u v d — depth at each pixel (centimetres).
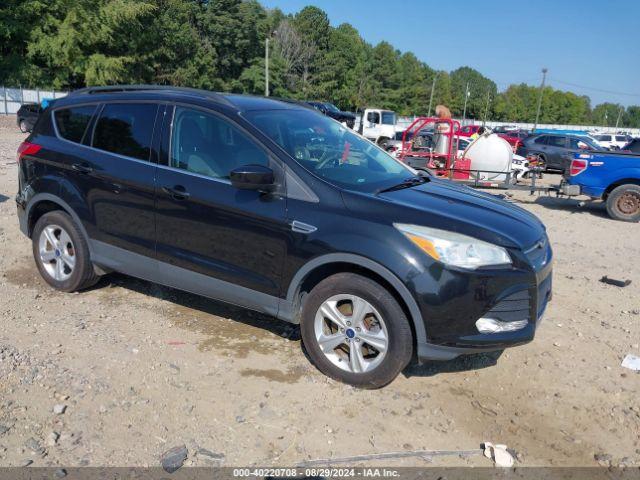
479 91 12144
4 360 379
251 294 397
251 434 320
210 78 5959
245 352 414
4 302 479
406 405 357
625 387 394
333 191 370
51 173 486
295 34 7244
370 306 356
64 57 4369
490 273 340
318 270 379
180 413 335
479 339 344
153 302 497
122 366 384
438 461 307
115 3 4675
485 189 1388
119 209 447
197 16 6062
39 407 331
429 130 1942
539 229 398
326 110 3231
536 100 13325
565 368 417
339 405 352
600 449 326
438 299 337
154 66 5378
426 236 342
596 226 1004
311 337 380
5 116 3647
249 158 397
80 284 493
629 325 505
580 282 632
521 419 351
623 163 1070
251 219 385
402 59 10588
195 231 411
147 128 442
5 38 4384
